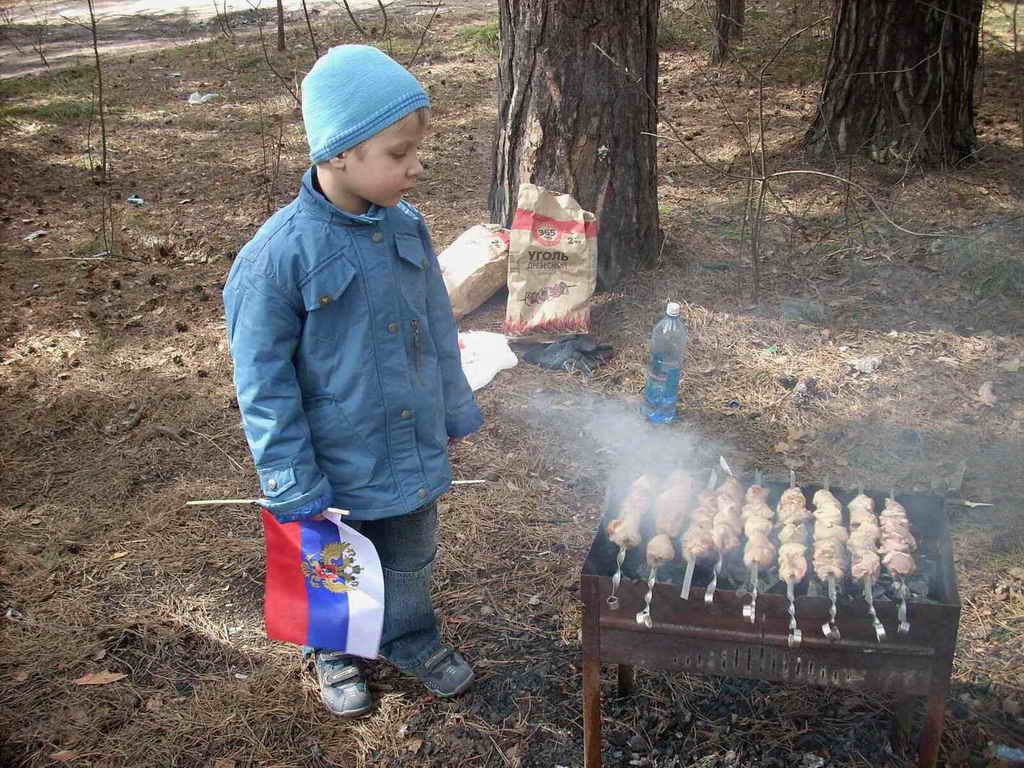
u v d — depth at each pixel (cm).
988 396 456
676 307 443
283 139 951
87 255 678
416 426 266
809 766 274
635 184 572
